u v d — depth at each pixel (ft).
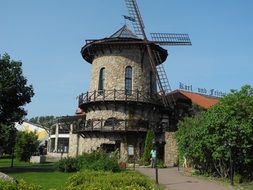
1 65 103.55
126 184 47.34
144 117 135.85
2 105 105.19
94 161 92.79
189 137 89.97
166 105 139.85
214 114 79.71
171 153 127.75
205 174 88.07
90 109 140.36
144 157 123.03
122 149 130.00
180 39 144.77
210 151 83.87
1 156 185.16
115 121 131.85
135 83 136.15
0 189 29.17
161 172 95.40
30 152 151.02
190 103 156.87
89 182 48.08
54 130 224.94
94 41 137.18
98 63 140.67
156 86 142.31
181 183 72.28
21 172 94.73
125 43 135.74
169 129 138.62
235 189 65.57
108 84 136.36
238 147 76.07
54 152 215.72
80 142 153.58
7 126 108.88
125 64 137.18
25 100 108.06
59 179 78.18
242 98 78.69
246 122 76.69
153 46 139.13
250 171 79.25
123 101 132.36
